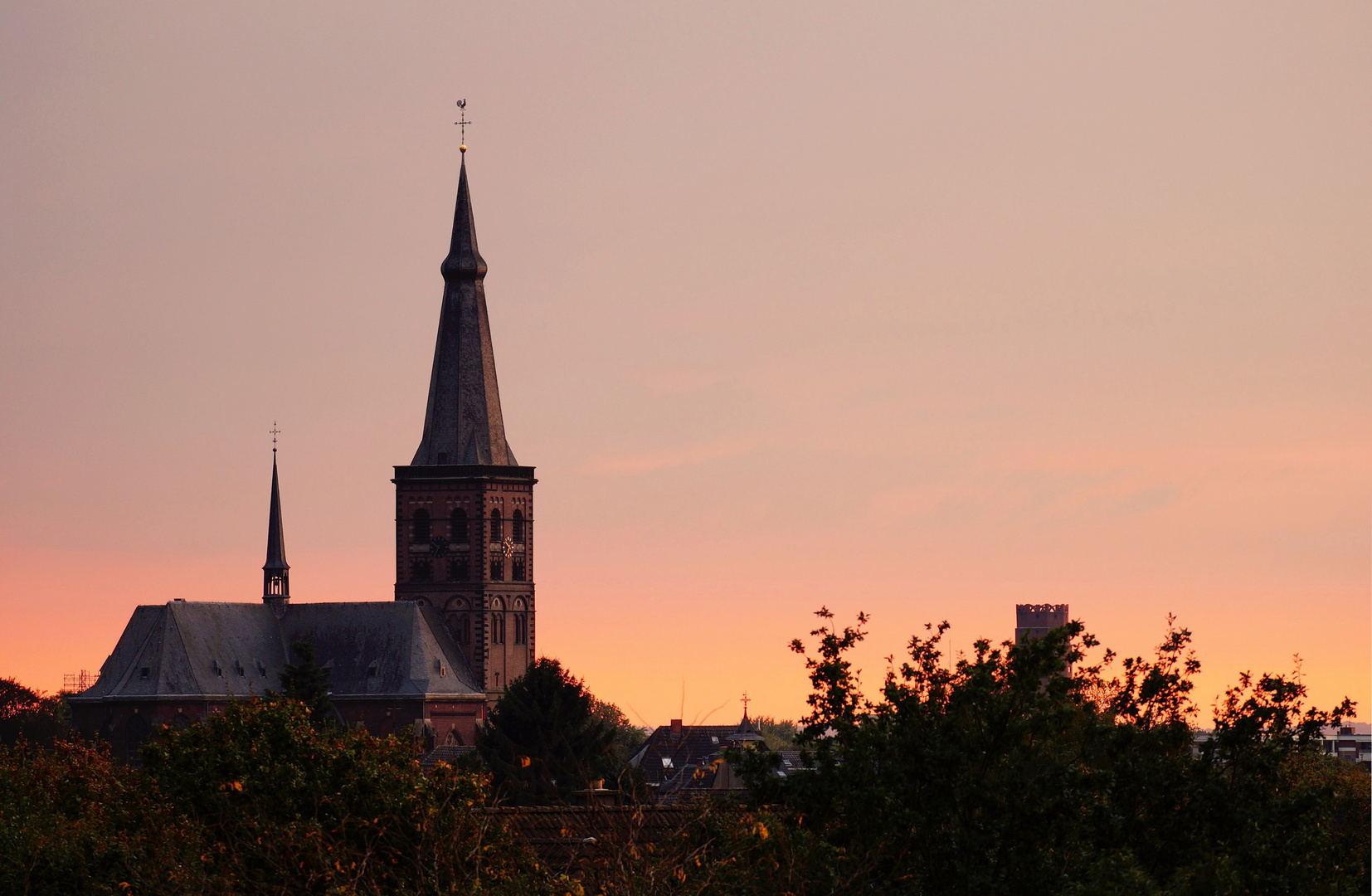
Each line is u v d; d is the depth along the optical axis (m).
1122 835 106.56
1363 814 113.06
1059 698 108.94
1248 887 105.50
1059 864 104.31
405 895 109.12
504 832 113.12
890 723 109.88
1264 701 112.19
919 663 113.69
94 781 178.88
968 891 103.12
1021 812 104.62
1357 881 106.56
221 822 123.81
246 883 114.25
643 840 97.56
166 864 120.62
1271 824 109.25
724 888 96.19
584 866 103.94
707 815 101.94
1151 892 97.75
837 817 108.88
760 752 114.38
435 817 115.94
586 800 107.06
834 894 100.44
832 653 115.56
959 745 107.56
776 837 99.44
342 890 106.81
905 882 104.94
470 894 103.75
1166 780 109.25
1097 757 111.00
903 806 106.38
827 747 110.19
